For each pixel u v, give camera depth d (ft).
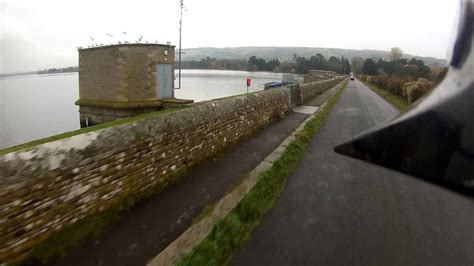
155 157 16.79
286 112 49.73
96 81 67.62
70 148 12.13
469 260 11.48
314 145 29.96
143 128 15.97
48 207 11.23
